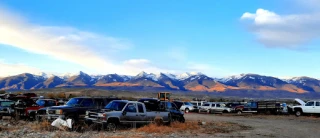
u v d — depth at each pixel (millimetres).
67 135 15273
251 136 18312
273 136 18766
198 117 35312
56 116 18875
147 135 16562
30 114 22141
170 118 20797
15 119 21984
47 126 17484
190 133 18406
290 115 42000
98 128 17969
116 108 18812
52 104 24656
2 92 75562
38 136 14781
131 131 17766
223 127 22750
